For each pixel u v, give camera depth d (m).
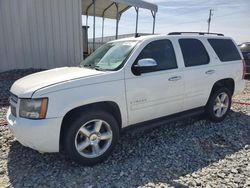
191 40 4.88
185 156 3.98
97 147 3.68
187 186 3.19
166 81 4.27
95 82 3.56
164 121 4.47
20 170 3.53
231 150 4.23
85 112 3.53
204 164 3.75
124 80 3.80
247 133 4.97
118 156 3.96
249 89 9.41
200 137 4.70
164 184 3.23
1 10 9.72
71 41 11.16
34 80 3.67
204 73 4.89
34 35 10.37
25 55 10.34
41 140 3.27
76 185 3.20
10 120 3.61
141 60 3.85
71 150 3.46
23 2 9.99
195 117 5.73
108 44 4.83
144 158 3.90
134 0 12.05
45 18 10.46
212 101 5.21
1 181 3.27
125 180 3.31
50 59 10.82
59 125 3.32
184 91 4.58
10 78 9.02
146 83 4.02
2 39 9.88
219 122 5.49
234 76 5.56
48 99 3.25
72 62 11.31
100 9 17.48
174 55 4.51
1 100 6.81
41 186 3.18
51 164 3.69
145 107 4.09
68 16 10.91
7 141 4.39
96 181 3.29
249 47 12.34
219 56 5.28
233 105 6.87
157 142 4.46
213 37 5.33
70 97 3.36
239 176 3.41
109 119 3.71
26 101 3.31
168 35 4.59
